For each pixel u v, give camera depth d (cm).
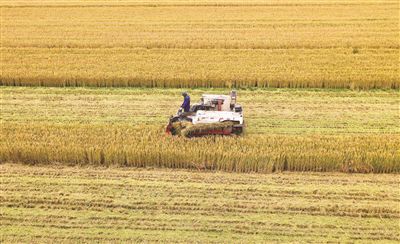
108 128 7712
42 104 9100
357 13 15212
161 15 15425
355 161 6719
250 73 9931
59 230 5634
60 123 8256
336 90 9662
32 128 7719
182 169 6869
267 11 15700
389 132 7875
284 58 11000
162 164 6931
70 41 12500
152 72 10062
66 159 7038
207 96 7994
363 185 6438
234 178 6612
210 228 5616
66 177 6688
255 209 5944
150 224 5703
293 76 9775
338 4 16450
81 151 6969
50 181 6594
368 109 8756
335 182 6512
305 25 13900
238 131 7544
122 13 15812
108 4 17188
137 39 12581
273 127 8062
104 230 5622
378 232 5562
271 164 6719
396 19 14438
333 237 5481
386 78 9631
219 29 13575
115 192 6325
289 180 6556
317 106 8894
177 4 16812
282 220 5750
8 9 16725
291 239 5444
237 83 9794
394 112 8625
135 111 8744
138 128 7712
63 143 7075
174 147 6912
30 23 14738
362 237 5488
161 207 6003
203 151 6781
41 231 5625
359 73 9862
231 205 6019
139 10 16175
